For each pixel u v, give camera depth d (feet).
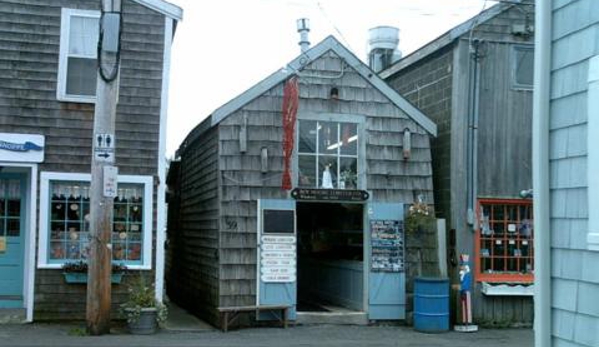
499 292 41.86
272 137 40.14
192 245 46.98
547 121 18.24
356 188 41.22
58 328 36.06
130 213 39.19
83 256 38.81
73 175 38.34
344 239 46.44
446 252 42.24
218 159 39.52
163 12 39.65
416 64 48.39
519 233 43.19
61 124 38.42
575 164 17.22
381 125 41.88
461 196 42.29
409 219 41.04
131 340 33.24
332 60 41.39
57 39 38.60
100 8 37.11
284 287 39.50
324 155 41.01
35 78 38.22
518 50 43.70
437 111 45.39
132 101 39.19
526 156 43.37
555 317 17.76
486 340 36.73
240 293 38.73
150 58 39.52
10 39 38.06
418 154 42.22
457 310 40.47
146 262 38.81
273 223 39.52
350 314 40.65
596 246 16.25
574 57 17.46
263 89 40.11
